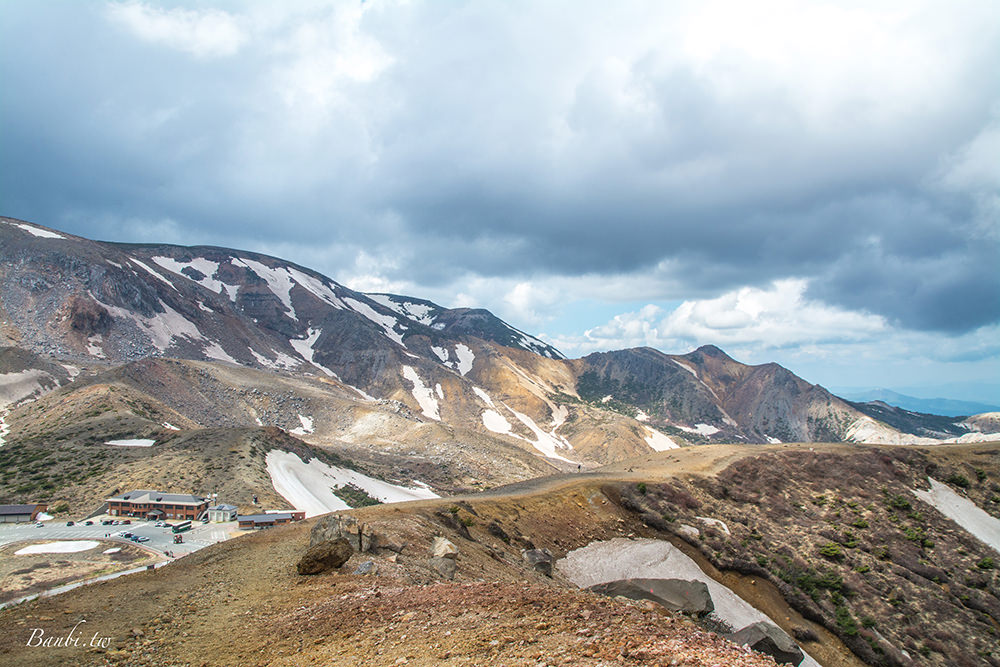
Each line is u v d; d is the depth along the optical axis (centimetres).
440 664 1359
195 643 1770
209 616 2050
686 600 3653
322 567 2664
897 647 5606
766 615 5819
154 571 2870
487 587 2139
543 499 6856
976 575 6981
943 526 8056
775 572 6519
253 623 1956
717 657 1255
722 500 8394
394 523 3903
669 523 7056
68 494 9312
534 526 6103
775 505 8394
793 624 5759
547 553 5700
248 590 2411
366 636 1691
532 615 1697
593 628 1515
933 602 6303
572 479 8538
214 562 3058
